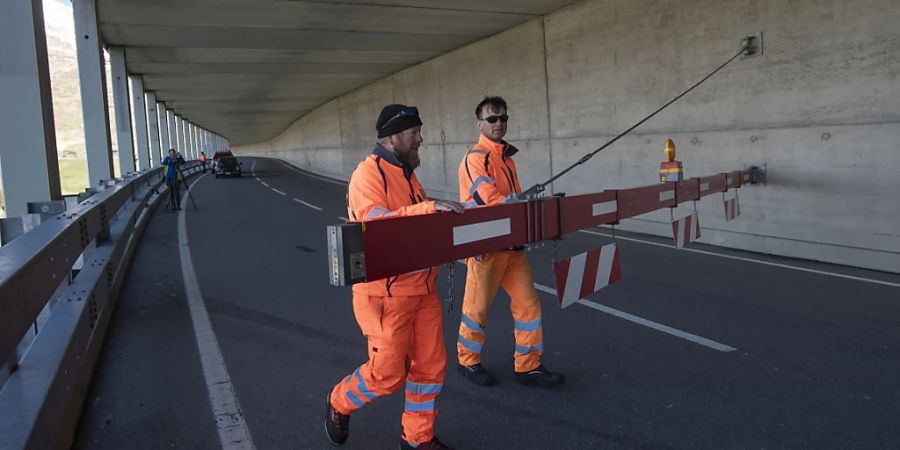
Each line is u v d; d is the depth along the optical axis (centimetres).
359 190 287
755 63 850
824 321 539
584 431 347
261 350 491
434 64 1878
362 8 1224
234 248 991
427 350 302
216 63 1950
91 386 414
